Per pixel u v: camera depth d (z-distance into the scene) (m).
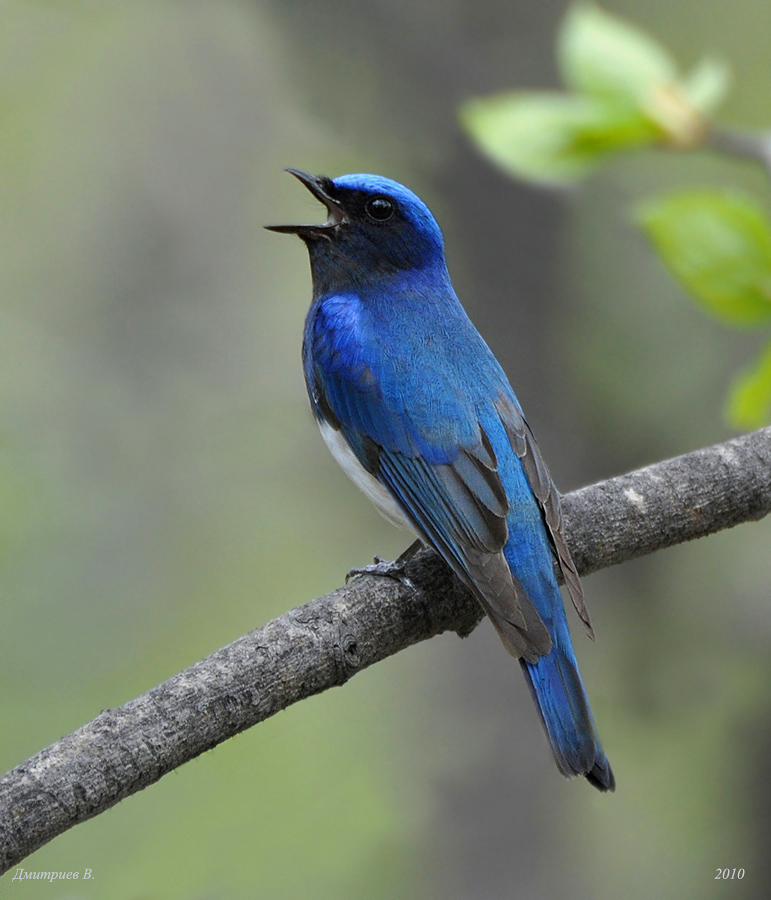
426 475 8.65
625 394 14.03
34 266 18.64
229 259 18.77
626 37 7.75
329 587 16.89
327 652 7.03
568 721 7.39
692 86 7.74
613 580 14.30
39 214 18.75
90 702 15.65
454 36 13.89
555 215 13.73
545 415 13.68
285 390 18.30
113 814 14.75
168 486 17.45
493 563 7.81
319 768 15.31
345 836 14.52
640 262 14.20
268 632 6.94
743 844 13.94
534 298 13.73
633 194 14.64
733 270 7.39
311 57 14.48
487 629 13.46
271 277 18.67
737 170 15.08
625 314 14.16
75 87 18.59
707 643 14.30
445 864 13.21
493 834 13.16
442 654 13.62
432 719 13.75
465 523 8.25
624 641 14.30
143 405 18.02
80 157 18.73
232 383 18.39
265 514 17.55
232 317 18.61
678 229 7.42
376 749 15.41
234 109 18.45
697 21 16.56
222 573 17.06
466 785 13.27
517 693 13.35
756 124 16.14
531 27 13.75
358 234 9.57
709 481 8.33
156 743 6.36
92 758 6.21
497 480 8.40
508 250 13.73
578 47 7.72
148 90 18.62
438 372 8.91
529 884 13.06
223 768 15.32
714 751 14.30
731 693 14.27
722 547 14.52
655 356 14.14
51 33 18.33
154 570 16.86
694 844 14.08
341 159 15.05
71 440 17.47
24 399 17.39
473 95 13.86
